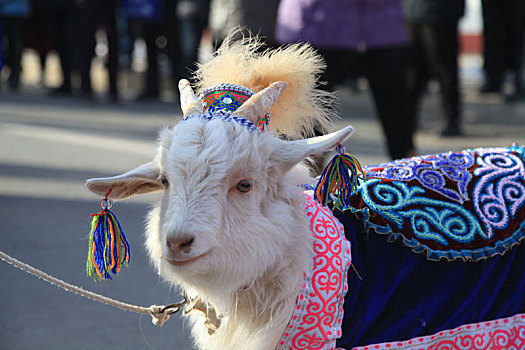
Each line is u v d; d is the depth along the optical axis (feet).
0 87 43.21
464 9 25.29
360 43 15.81
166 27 34.45
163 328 12.02
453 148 24.03
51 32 40.83
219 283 7.32
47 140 25.40
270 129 8.66
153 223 8.02
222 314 8.06
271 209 7.47
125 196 8.29
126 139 25.63
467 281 8.31
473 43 69.87
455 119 26.23
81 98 35.94
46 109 33.09
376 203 8.31
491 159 8.94
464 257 8.23
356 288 7.83
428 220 8.29
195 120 7.39
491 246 8.36
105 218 8.08
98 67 54.70
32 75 52.11
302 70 8.61
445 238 8.25
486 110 33.63
